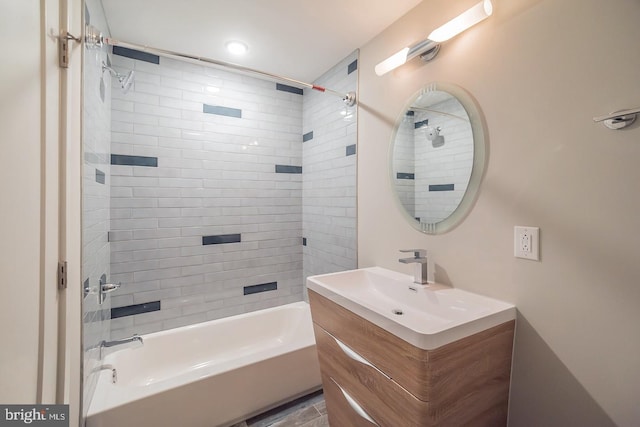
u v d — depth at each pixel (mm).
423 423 825
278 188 2439
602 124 829
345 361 1166
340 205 2062
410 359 843
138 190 1901
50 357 814
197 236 2113
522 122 1015
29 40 689
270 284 2422
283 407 1633
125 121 1852
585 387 876
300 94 2523
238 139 2258
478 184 1159
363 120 1827
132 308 1896
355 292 1520
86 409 1178
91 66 1228
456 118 1245
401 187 1546
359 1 1425
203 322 2123
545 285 960
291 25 1620
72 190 966
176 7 1461
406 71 1511
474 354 915
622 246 799
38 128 740
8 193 600
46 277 783
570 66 893
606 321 832
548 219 949
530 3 989
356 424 1136
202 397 1395
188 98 2059
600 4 833
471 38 1187
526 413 1014
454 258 1266
